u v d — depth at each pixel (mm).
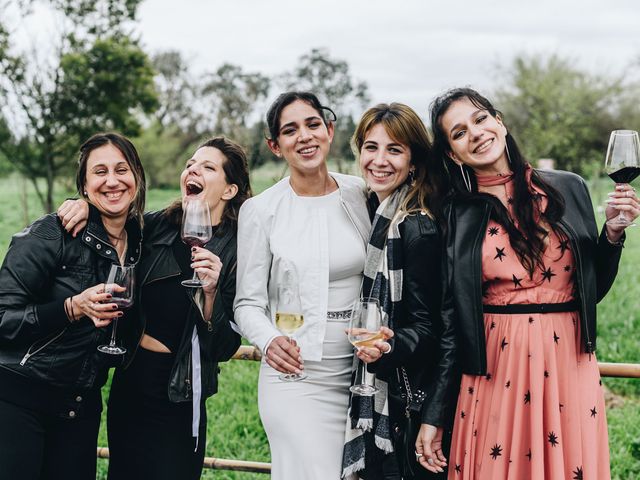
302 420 3314
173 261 3424
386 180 3348
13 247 3148
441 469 3180
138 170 3346
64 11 16609
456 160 3252
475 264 3084
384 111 3352
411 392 3221
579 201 3137
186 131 35281
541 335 3014
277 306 3346
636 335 7891
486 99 3217
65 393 3170
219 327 3367
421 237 3201
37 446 3146
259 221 3441
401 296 3246
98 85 17062
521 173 3156
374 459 3264
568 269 3055
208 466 4047
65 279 3186
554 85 31406
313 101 3414
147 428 3422
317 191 3504
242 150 3678
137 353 3422
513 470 3006
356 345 3045
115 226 3350
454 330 3158
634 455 5125
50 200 17609
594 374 3084
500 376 3047
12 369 3100
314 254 3365
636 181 11586
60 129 17469
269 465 3988
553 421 2973
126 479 3475
